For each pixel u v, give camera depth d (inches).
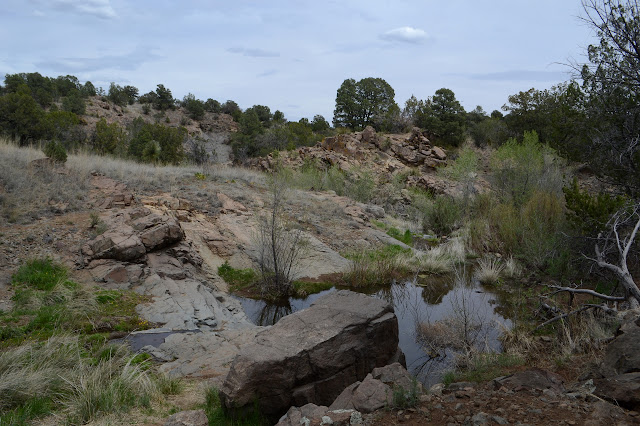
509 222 543.2
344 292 267.0
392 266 466.3
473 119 1879.9
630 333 185.0
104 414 176.2
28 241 374.0
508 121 1317.7
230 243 466.9
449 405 155.6
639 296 211.9
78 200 465.4
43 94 2561.5
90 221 420.8
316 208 633.0
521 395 159.0
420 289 428.8
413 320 341.4
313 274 449.1
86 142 1462.8
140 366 232.8
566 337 253.8
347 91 2262.6
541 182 666.2
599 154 389.1
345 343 216.1
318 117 3024.1
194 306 326.0
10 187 451.2
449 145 1421.0
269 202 593.3
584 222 375.9
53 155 555.2
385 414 152.8
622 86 356.5
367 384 173.9
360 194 834.8
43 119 1194.0
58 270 341.7
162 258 387.5
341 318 229.1
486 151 1321.4
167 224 401.1
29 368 198.7
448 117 1421.0
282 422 163.0
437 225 700.0
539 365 228.1
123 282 344.8
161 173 644.7
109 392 186.2
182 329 295.3
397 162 1146.7
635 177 367.6
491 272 441.1
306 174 844.0
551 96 1218.0
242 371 181.5
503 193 736.3
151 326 294.4
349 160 1075.3
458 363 256.7
